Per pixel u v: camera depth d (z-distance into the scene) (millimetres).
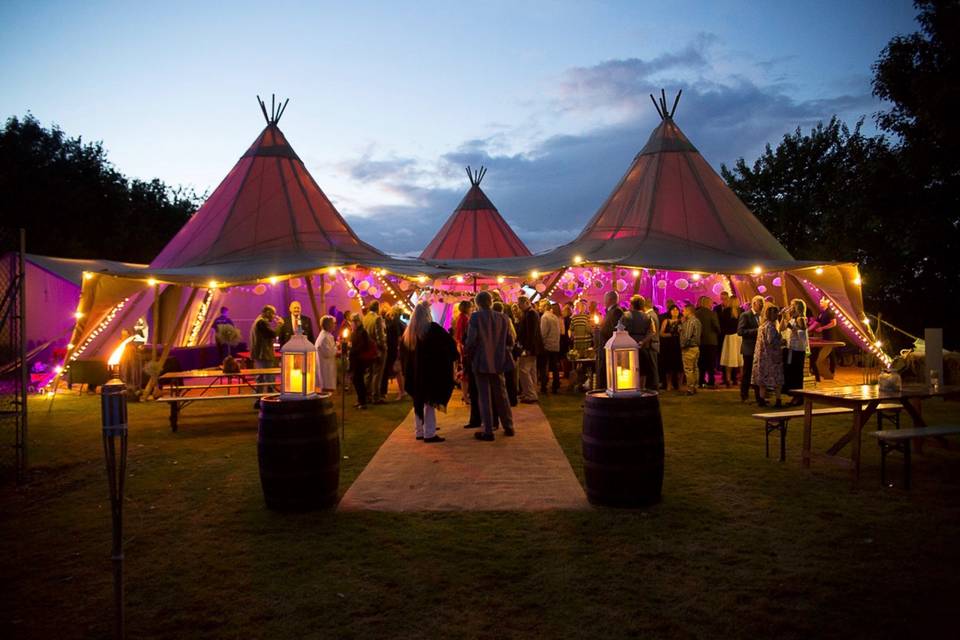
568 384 14812
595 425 5805
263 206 17266
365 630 3748
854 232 21328
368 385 12602
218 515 5789
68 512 6016
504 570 4496
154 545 5109
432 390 8477
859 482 6473
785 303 16109
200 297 17766
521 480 6746
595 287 18781
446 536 5160
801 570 4402
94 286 13461
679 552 4746
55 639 3723
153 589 4328
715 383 14820
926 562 4496
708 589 4156
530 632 3693
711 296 18078
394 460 7652
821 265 14672
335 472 5934
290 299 19906
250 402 13023
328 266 15047
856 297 15086
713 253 16156
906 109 19234
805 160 28828
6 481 7254
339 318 20172
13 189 29719
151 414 11656
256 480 6953
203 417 11258
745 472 6891
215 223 17031
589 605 3982
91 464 7914
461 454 7922
